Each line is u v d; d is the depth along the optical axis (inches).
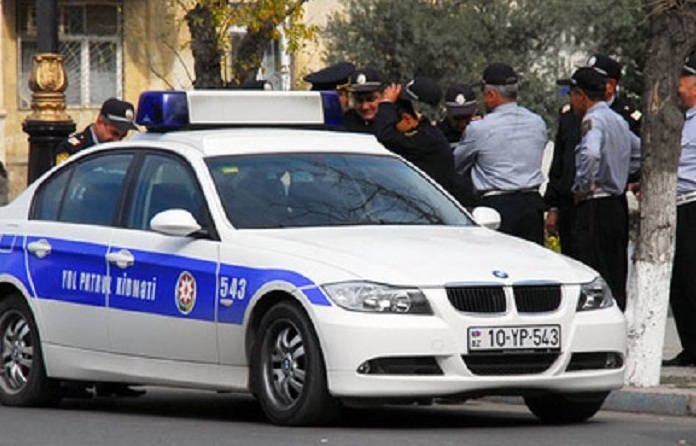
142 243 802.8
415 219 802.2
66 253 839.7
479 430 734.5
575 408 773.9
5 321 872.9
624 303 965.2
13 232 874.8
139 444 677.9
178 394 953.5
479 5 2299.5
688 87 982.4
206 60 1540.4
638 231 899.4
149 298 792.3
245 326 743.7
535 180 963.3
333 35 2329.0
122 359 808.3
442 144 946.7
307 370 715.4
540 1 2274.9
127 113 1031.0
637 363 885.2
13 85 2513.5
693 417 820.0
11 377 869.8
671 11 888.3
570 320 732.7
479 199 962.1
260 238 754.8
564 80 989.2
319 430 717.3
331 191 800.3
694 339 984.3
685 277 976.9
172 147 820.6
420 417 809.5
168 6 2539.4
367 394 701.3
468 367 710.5
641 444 677.3
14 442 691.4
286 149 818.8
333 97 886.4
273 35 1563.7
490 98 967.6
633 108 1015.0
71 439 699.4
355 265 717.9
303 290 716.7
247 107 861.2
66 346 837.2
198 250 772.6
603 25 2223.2
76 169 863.1
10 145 2516.0
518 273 728.3
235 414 829.2
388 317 703.1
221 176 793.6
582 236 952.9
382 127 944.9
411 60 2290.8
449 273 717.3
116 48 2544.3
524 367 722.2
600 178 945.5
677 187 974.4
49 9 1352.1
